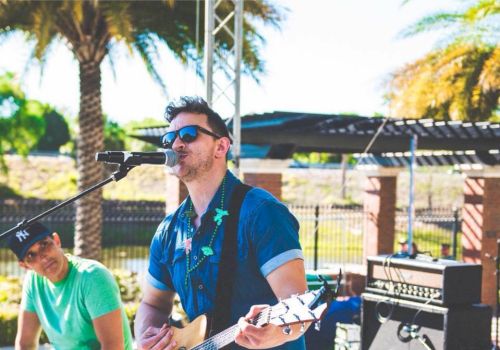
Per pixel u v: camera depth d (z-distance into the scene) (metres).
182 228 2.83
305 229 22.36
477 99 14.55
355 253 19.38
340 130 11.53
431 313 6.09
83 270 3.59
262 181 11.83
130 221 21.91
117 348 3.54
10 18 11.23
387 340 6.45
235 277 2.59
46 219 20.69
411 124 11.48
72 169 39.69
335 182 36.94
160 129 12.01
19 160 38.75
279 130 11.16
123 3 10.71
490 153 13.20
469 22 14.28
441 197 34.81
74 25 11.74
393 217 15.23
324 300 2.14
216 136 2.69
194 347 2.62
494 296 13.53
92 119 12.14
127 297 11.17
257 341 2.21
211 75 8.09
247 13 11.28
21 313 3.93
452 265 5.98
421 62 15.12
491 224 13.54
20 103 32.34
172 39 11.79
